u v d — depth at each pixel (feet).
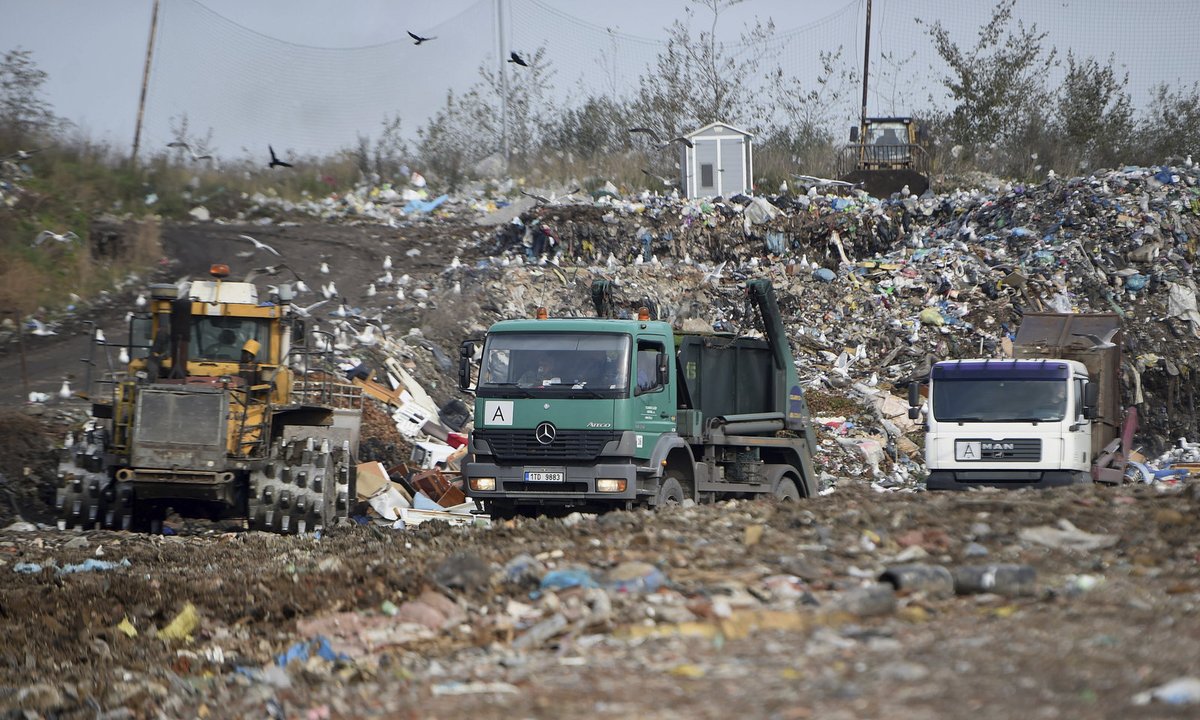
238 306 228.84
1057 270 442.91
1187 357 402.52
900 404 365.81
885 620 102.01
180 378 224.94
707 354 242.78
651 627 104.94
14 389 302.25
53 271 408.46
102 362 333.83
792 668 86.22
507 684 91.50
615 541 147.64
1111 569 119.14
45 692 112.37
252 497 218.59
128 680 118.42
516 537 163.32
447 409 317.42
